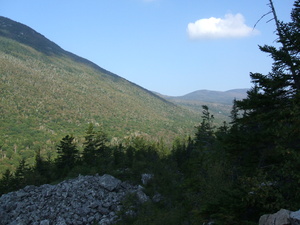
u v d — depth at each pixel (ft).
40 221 82.38
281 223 28.07
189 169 126.52
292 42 36.70
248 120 42.16
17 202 92.99
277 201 35.12
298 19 35.76
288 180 37.24
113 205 94.79
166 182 114.52
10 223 80.74
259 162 41.63
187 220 68.64
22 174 206.80
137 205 92.84
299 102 34.40
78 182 108.27
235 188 43.45
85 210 89.56
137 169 128.06
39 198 96.68
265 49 38.58
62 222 81.82
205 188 65.62
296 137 35.91
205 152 110.93
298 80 37.55
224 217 36.70
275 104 39.63
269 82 37.70
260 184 37.27
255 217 38.19
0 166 390.01
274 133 37.52
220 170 62.90
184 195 89.66
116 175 128.98
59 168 220.43
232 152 44.45
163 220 75.25
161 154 293.02
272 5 38.86
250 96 42.29
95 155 248.93
